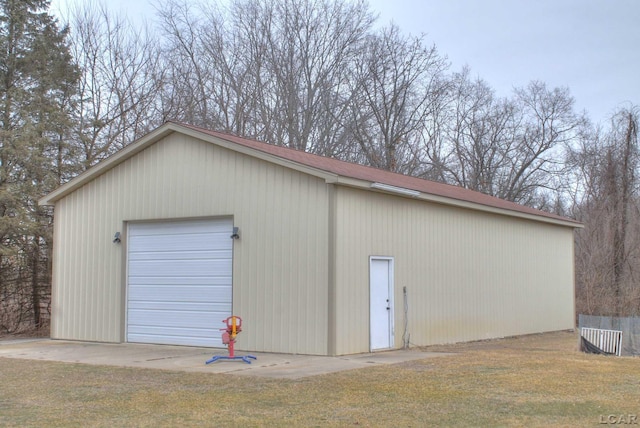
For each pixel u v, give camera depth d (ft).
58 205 57.21
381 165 115.44
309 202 44.09
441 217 55.36
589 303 91.15
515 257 66.49
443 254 55.21
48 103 69.00
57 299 56.54
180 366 38.45
